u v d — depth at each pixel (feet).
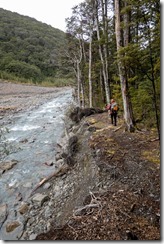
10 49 253.44
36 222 24.41
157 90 31.04
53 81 231.71
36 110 91.81
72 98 120.37
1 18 316.19
